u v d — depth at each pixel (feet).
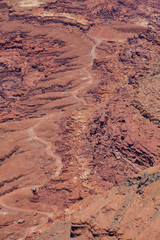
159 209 210.79
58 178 504.84
